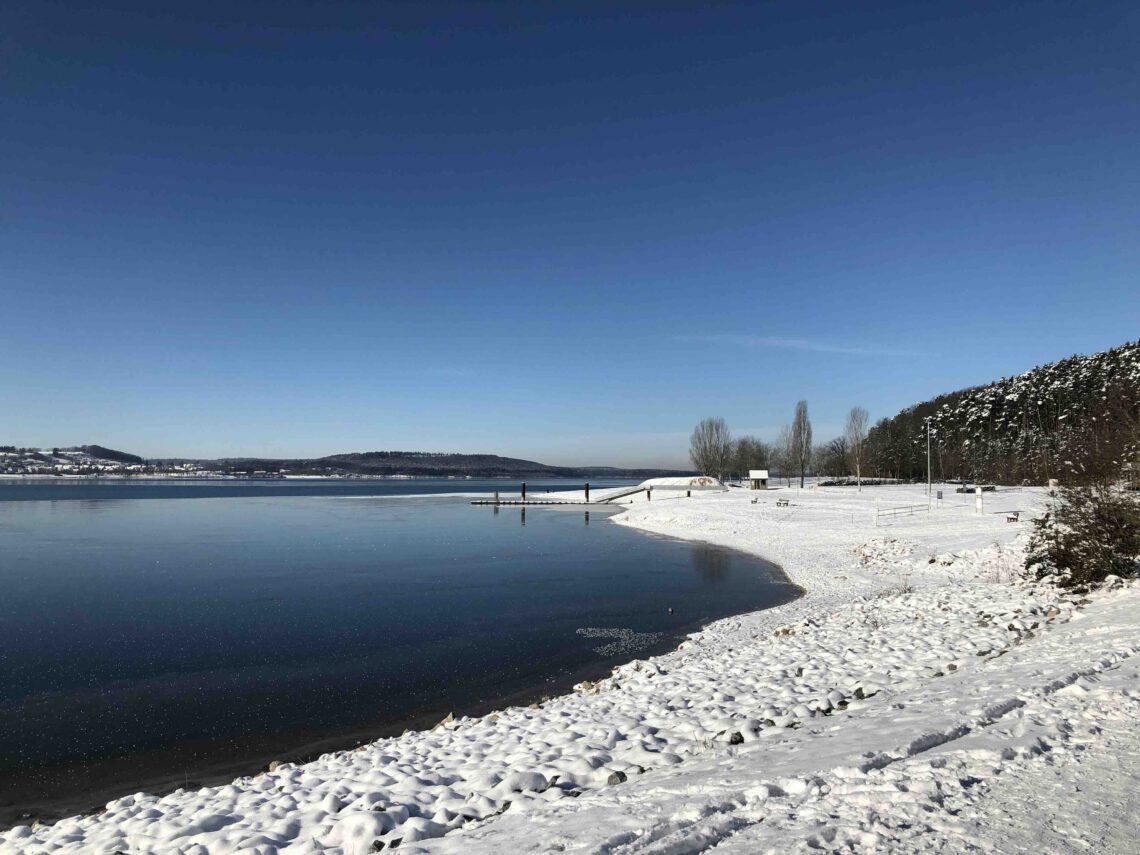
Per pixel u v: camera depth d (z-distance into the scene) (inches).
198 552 1466.5
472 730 398.9
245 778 373.1
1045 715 260.2
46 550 1489.9
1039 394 3895.2
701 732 324.8
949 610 615.5
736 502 2423.7
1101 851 157.8
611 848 177.3
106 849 264.1
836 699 358.6
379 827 241.4
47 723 484.7
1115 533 633.0
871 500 2240.4
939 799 189.3
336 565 1268.5
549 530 2038.6
